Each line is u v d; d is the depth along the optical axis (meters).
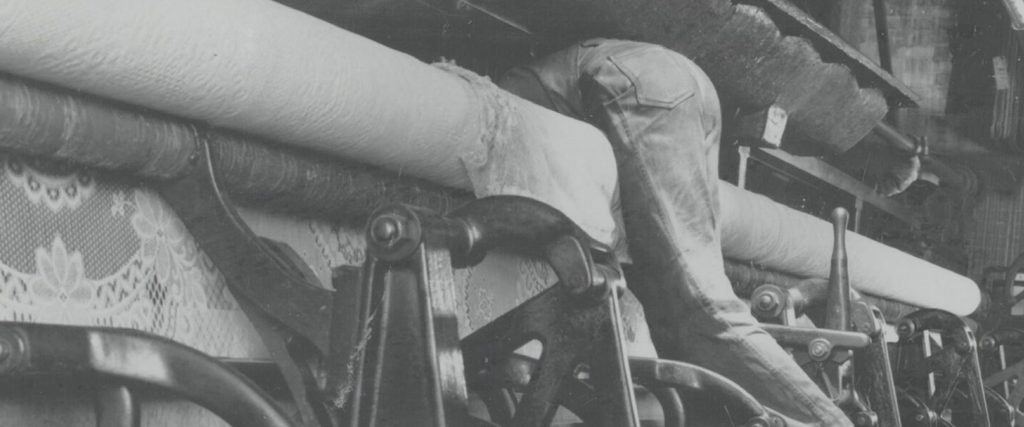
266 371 1.32
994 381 4.18
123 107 1.15
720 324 2.01
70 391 1.11
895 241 7.11
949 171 7.49
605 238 1.94
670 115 2.08
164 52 1.09
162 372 1.03
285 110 1.29
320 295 1.15
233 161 1.30
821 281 2.66
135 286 1.22
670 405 1.87
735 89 3.11
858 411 2.45
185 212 1.25
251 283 1.19
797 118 3.49
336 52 1.36
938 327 3.47
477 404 1.84
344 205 1.55
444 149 1.62
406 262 1.03
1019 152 7.76
